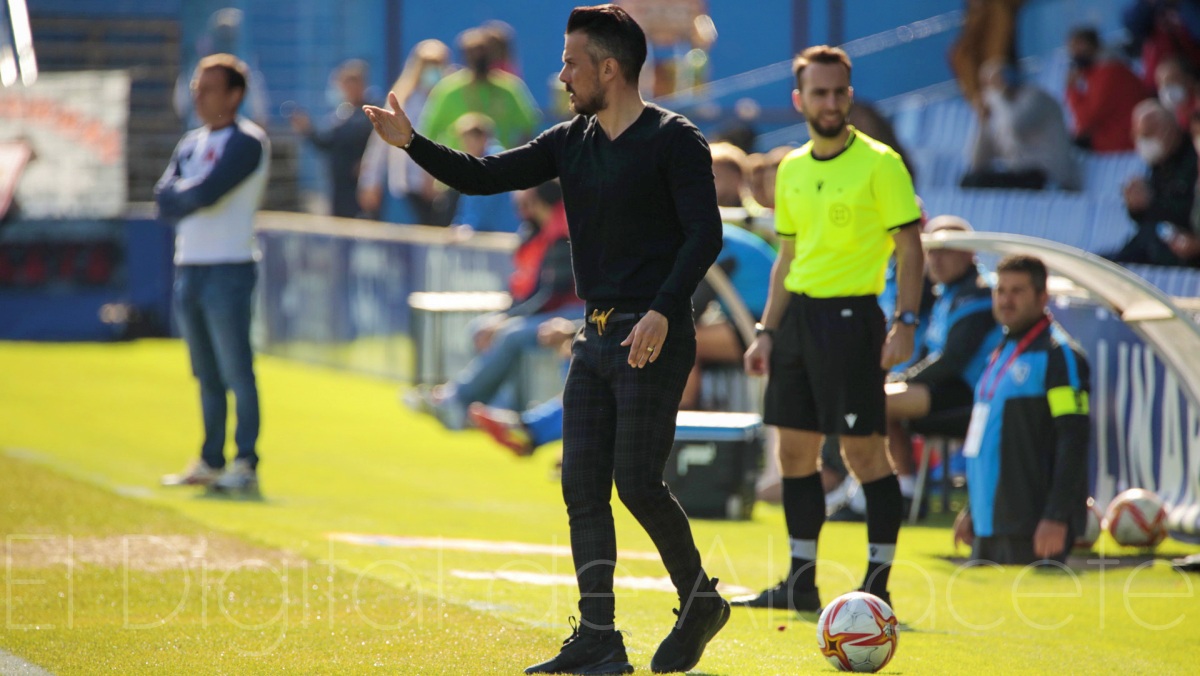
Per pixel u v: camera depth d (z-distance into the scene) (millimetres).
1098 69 47031
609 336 15312
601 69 15062
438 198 51469
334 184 57438
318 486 30562
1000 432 23672
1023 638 18172
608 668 15070
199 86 28266
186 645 16500
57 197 57250
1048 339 23656
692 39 60312
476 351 42188
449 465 34219
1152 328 23328
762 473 31250
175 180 28453
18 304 56906
